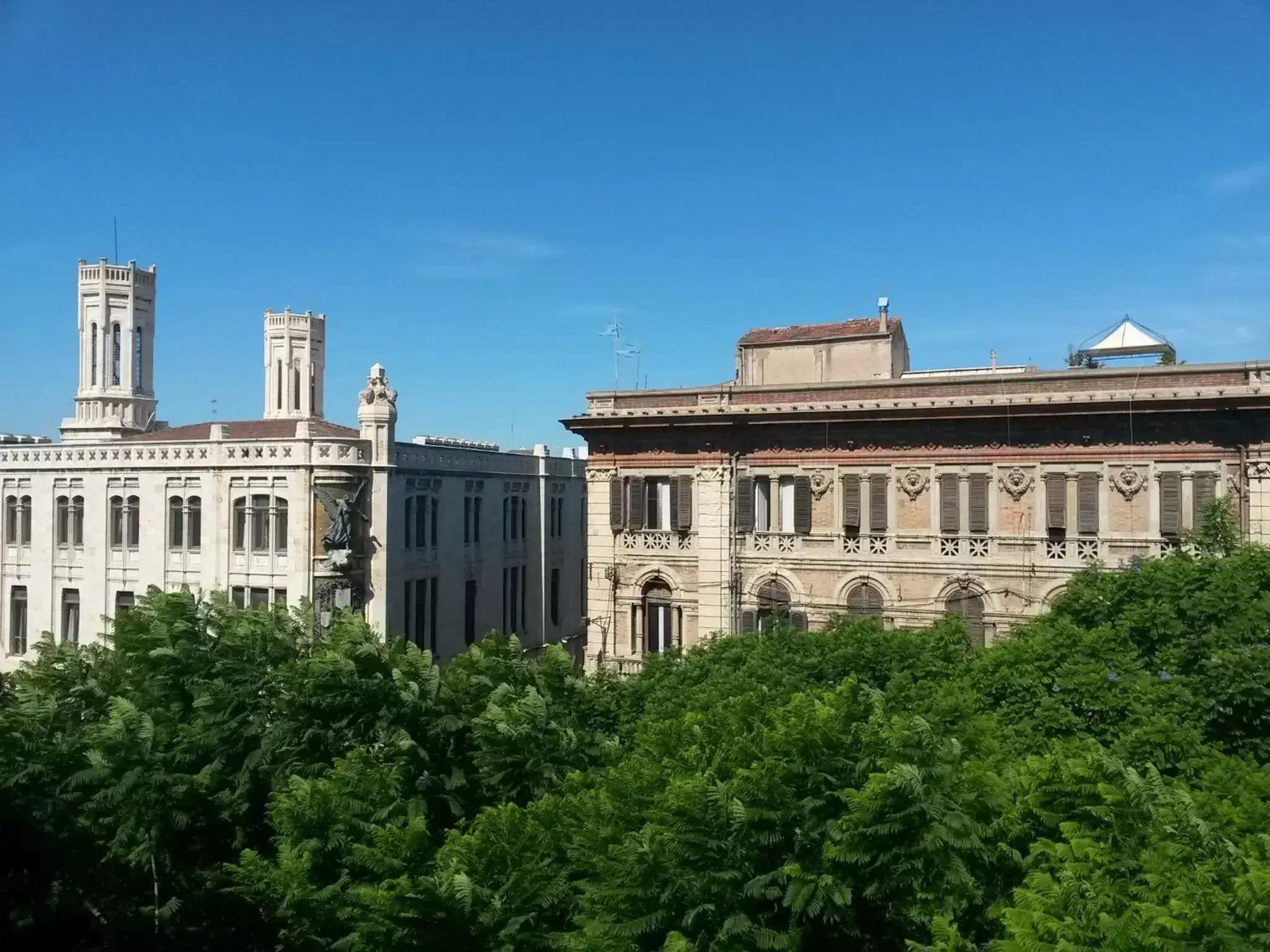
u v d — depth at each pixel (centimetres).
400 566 4159
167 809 1752
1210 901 929
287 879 1428
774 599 3300
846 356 3803
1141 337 3859
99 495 4378
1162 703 1781
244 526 4069
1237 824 1244
